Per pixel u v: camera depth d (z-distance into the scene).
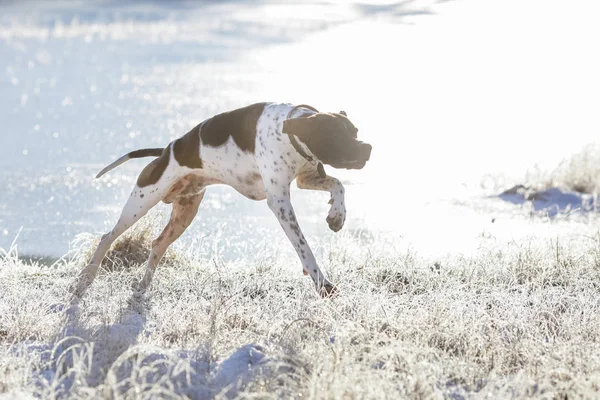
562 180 15.83
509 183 16.25
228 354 6.92
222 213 14.04
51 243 12.17
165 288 9.09
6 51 46.94
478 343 6.91
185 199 9.08
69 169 17.53
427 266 9.84
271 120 7.96
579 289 8.78
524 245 10.95
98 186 15.92
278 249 10.64
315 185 8.23
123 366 6.34
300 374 6.09
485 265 9.73
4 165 17.89
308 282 9.26
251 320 7.77
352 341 6.88
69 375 6.34
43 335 7.48
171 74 37.22
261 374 6.14
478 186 16.39
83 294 8.71
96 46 50.47
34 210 14.02
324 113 7.61
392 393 5.80
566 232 12.46
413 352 6.42
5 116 25.16
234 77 36.19
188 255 10.46
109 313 8.00
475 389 6.20
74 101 28.66
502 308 7.86
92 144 20.61
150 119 24.69
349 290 8.56
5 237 12.43
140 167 17.94
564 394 5.94
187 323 7.64
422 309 7.55
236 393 6.00
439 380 6.20
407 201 15.10
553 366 6.34
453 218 13.78
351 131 7.58
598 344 6.85
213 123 8.44
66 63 41.69
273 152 7.93
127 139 21.36
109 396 5.62
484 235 12.24
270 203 8.03
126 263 10.15
